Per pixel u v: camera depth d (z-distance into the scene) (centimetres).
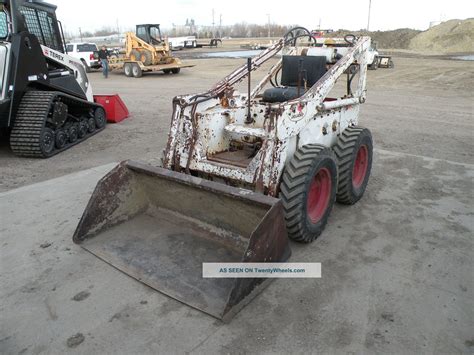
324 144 426
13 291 312
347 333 267
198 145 387
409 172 571
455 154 664
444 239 387
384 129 834
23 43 640
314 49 486
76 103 746
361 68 477
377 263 347
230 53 3319
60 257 355
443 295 305
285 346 257
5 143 744
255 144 403
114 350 255
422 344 258
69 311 289
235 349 254
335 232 400
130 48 1891
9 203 470
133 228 384
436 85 1463
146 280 316
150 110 1074
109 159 647
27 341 263
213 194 335
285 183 347
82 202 471
